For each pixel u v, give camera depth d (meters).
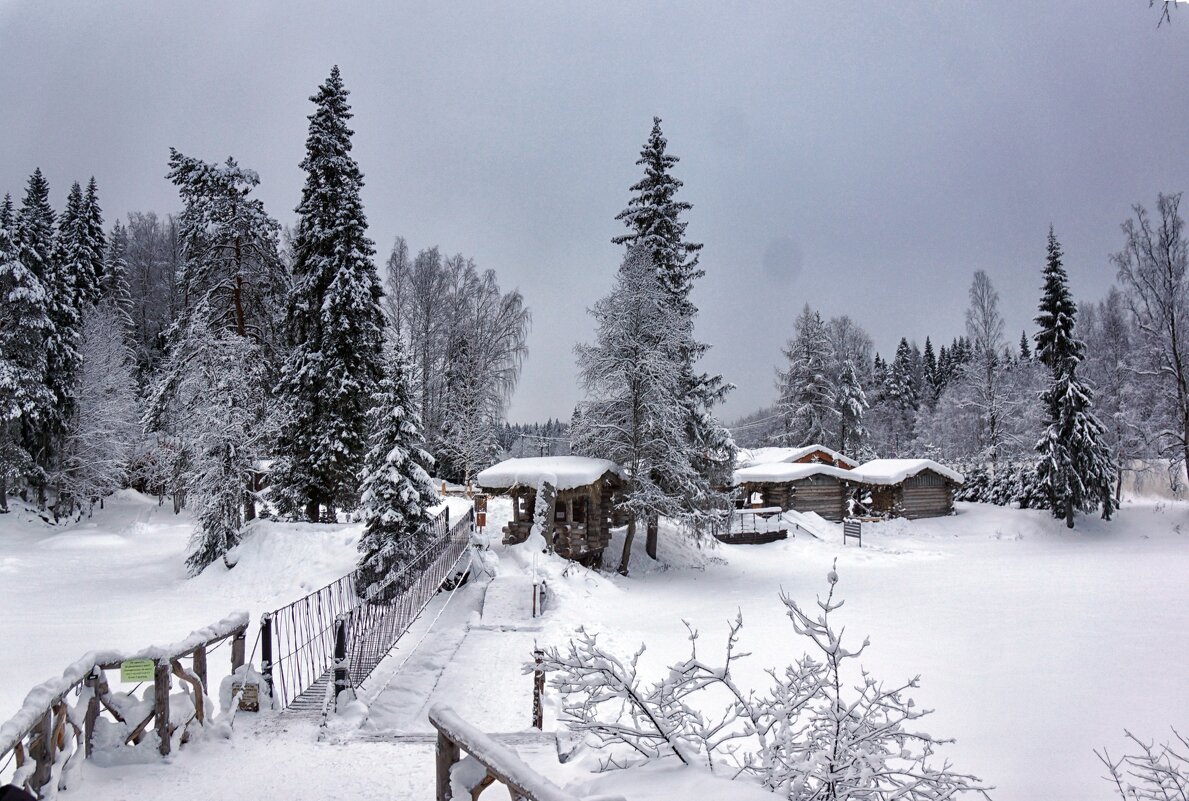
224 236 25.28
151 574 24.67
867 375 66.56
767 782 3.72
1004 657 11.45
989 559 27.30
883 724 4.04
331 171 24.91
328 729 6.94
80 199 47.44
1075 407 36.59
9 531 34.69
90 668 5.38
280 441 24.50
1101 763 6.98
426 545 17.41
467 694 10.12
